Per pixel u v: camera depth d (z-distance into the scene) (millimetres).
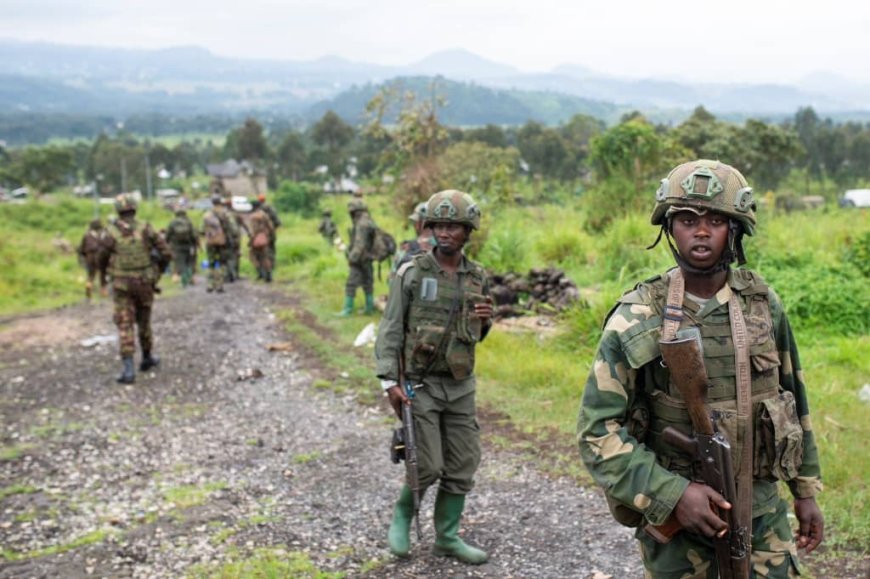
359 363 9070
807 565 4039
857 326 8812
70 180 130250
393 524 4559
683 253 2400
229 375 8930
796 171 66875
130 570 4453
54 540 4895
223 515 5188
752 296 2447
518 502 5109
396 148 18234
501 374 7812
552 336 8852
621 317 2447
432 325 4238
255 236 17156
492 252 13141
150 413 7629
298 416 7371
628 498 2363
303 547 4680
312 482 5738
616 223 14164
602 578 4082
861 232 11555
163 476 5965
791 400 2426
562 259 14070
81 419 7465
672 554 2473
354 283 11609
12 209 52375
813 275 9789
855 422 6004
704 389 2318
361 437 6695
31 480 5934
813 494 2561
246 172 111562
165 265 9102
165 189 124375
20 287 18188
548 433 6297
